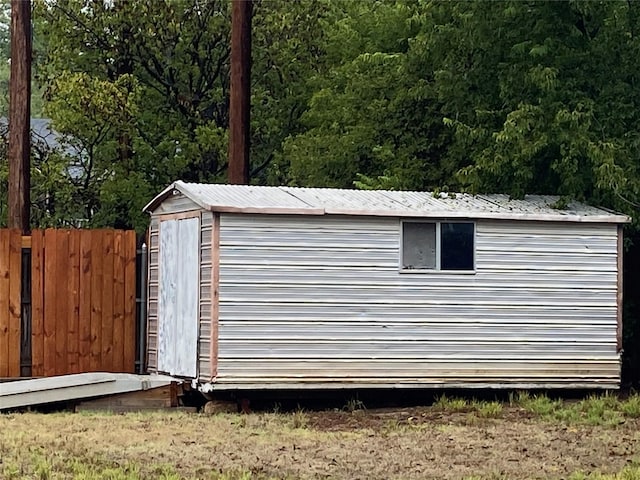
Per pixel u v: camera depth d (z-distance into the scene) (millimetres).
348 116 24406
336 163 24484
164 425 14312
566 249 17203
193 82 29141
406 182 21906
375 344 16203
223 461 11844
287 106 29719
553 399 17172
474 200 17938
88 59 28281
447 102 21188
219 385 15500
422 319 16453
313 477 11062
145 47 28172
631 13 19047
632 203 18312
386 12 26125
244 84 18906
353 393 16422
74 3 27656
